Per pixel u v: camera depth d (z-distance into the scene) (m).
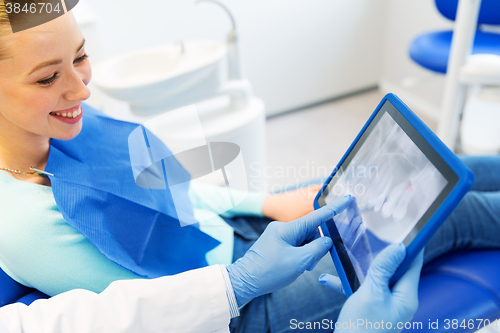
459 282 0.74
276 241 0.63
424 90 2.39
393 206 0.51
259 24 2.25
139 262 0.70
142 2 1.99
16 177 0.67
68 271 0.61
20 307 0.57
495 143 1.63
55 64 0.55
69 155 0.73
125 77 1.65
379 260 0.49
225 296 0.60
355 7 2.42
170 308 0.59
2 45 0.50
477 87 1.67
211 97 1.49
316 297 0.73
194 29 2.14
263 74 2.40
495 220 0.81
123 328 0.56
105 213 0.69
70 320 0.55
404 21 2.40
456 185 0.41
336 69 2.58
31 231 0.60
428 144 0.47
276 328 0.71
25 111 0.57
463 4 1.33
